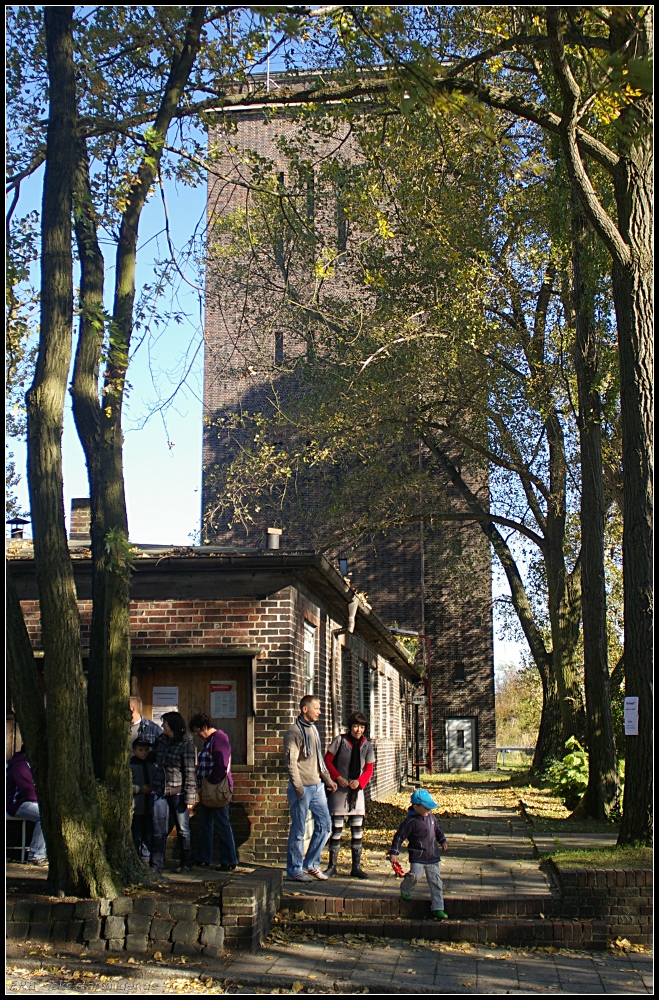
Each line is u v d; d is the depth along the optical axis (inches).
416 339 778.8
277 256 655.1
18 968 299.9
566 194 668.1
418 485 993.5
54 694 336.5
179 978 295.9
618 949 339.6
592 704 671.1
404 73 353.4
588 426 684.1
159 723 500.7
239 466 914.7
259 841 474.0
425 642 1424.7
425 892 382.3
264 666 492.7
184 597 504.1
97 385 386.0
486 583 1312.7
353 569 1494.8
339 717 685.9
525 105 519.5
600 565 680.4
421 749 1493.6
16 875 393.7
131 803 364.8
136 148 401.7
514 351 888.3
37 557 339.0
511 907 360.2
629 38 386.0
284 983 293.1
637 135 422.0
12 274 396.2
